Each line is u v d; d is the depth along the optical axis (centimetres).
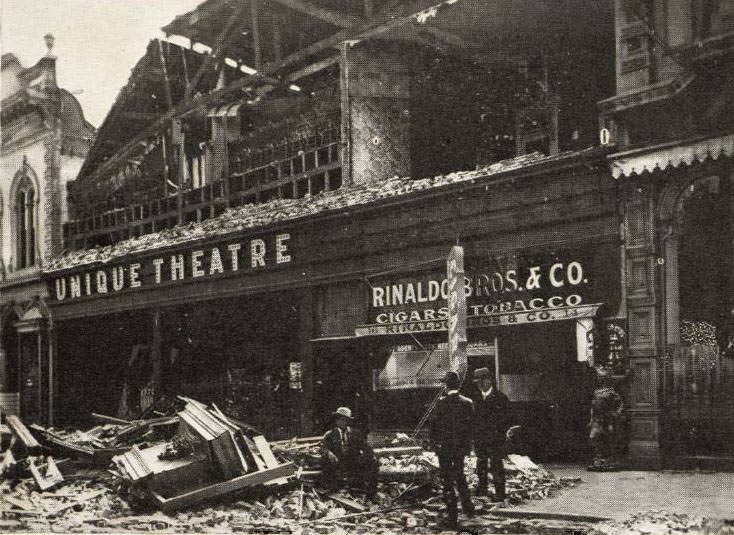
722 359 1242
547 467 1334
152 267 2362
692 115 1252
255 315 2136
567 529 899
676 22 1294
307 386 1866
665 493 1031
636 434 1284
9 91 2984
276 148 2220
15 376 3022
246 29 2280
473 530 936
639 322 1312
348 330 1812
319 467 1216
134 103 2641
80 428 2666
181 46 2442
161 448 1280
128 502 1196
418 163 1906
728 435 1218
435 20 1716
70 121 2927
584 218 1400
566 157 1399
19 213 3062
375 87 1931
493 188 1526
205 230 2203
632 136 1330
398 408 1684
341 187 1919
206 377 2238
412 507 1068
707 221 1401
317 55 2188
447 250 1605
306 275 1897
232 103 2297
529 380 1484
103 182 2772
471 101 1859
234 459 1157
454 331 1474
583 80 1694
